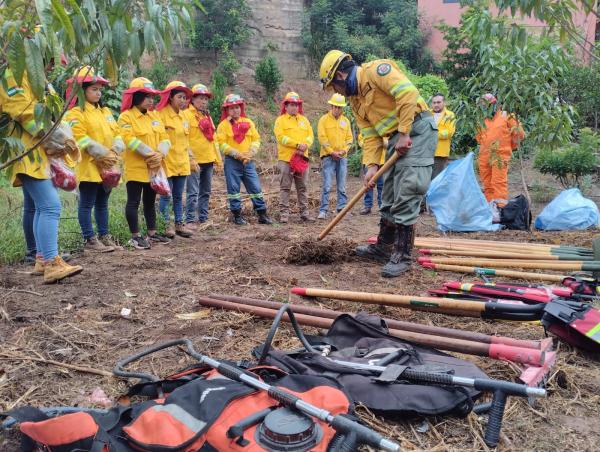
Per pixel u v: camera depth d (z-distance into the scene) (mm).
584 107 13258
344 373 2855
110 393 2965
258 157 16375
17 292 4582
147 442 2135
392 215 5434
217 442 2119
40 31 2602
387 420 2639
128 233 7020
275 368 2676
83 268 5445
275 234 7477
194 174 8086
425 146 5172
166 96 6988
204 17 20141
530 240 7234
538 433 2596
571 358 3346
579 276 5016
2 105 4125
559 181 12461
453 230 7926
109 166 5898
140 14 2945
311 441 2094
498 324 3930
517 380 2816
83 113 5742
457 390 2639
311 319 3756
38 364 3271
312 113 19328
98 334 3744
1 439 2480
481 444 2473
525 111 8391
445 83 15750
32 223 5547
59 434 2031
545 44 7984
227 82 19453
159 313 4172
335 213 9906
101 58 3037
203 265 5609
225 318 4020
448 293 4414
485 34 6086
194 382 2459
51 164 4676
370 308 4270
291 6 21406
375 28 22234
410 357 3016
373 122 5324
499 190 8961
